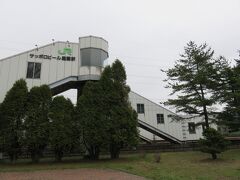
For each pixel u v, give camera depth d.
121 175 10.77
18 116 16.27
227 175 10.35
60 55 20.75
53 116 16.70
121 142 17.38
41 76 19.78
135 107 25.44
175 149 24.41
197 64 22.27
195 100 21.03
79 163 15.62
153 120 25.69
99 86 18.30
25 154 18.77
